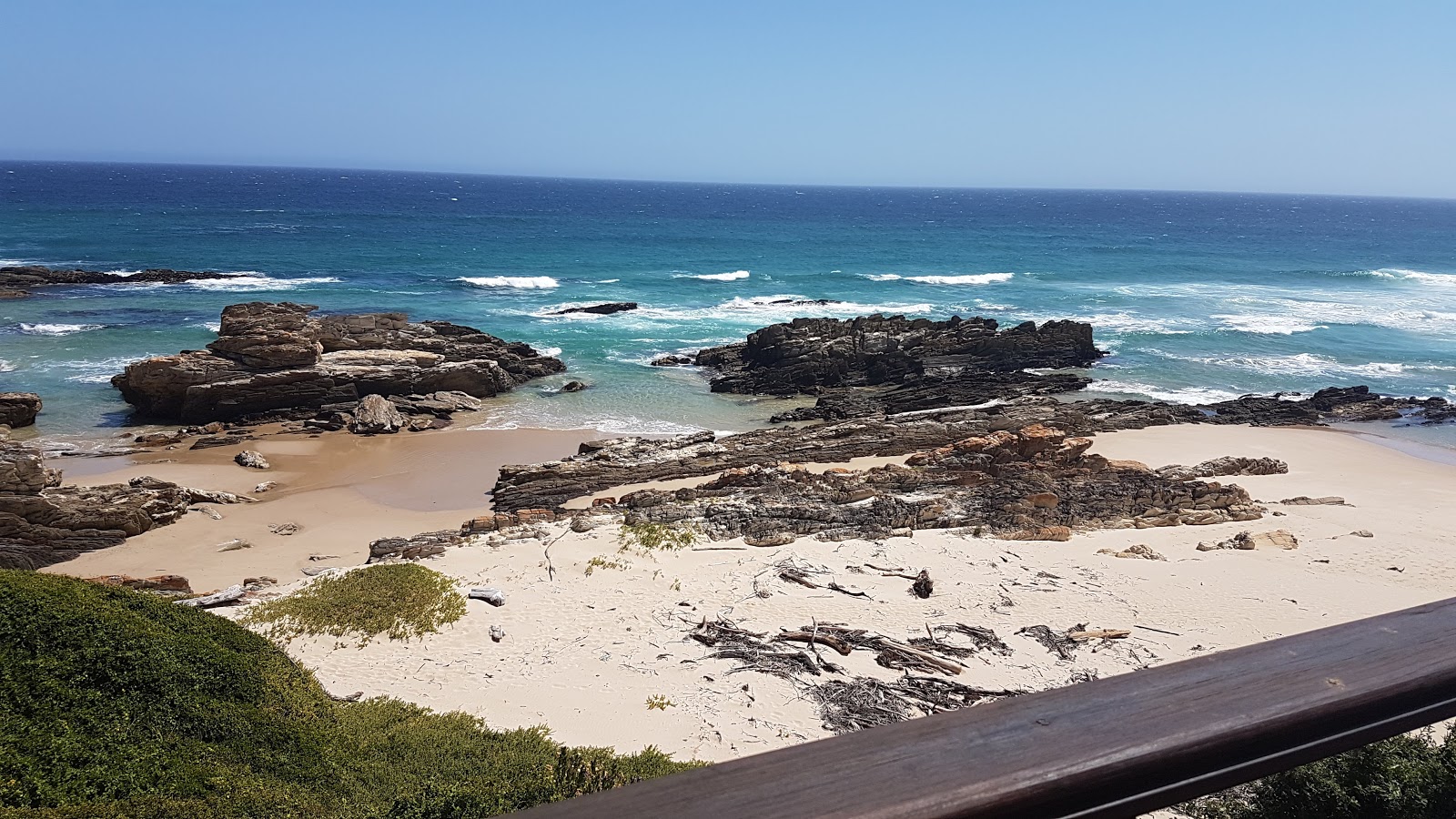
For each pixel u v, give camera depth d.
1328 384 54.12
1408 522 29.38
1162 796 2.21
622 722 17.41
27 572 15.88
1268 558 25.89
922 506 29.06
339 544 29.83
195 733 13.84
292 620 21.14
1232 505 30.50
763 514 28.55
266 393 44.31
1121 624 21.75
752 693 18.62
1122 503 30.06
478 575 24.08
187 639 15.76
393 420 43.28
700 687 18.81
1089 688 2.39
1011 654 20.25
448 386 48.12
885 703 18.23
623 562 24.92
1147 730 2.21
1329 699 2.34
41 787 11.25
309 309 50.69
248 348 44.66
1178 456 39.16
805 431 39.03
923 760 2.10
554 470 34.44
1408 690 2.41
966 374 53.19
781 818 1.90
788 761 2.09
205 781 12.46
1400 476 36.84
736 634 20.94
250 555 28.80
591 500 33.12
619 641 20.73
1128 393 51.75
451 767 14.77
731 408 48.22
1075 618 22.02
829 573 24.36
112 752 12.37
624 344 60.34
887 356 53.59
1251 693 2.36
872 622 21.73
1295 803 5.67
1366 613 22.31
